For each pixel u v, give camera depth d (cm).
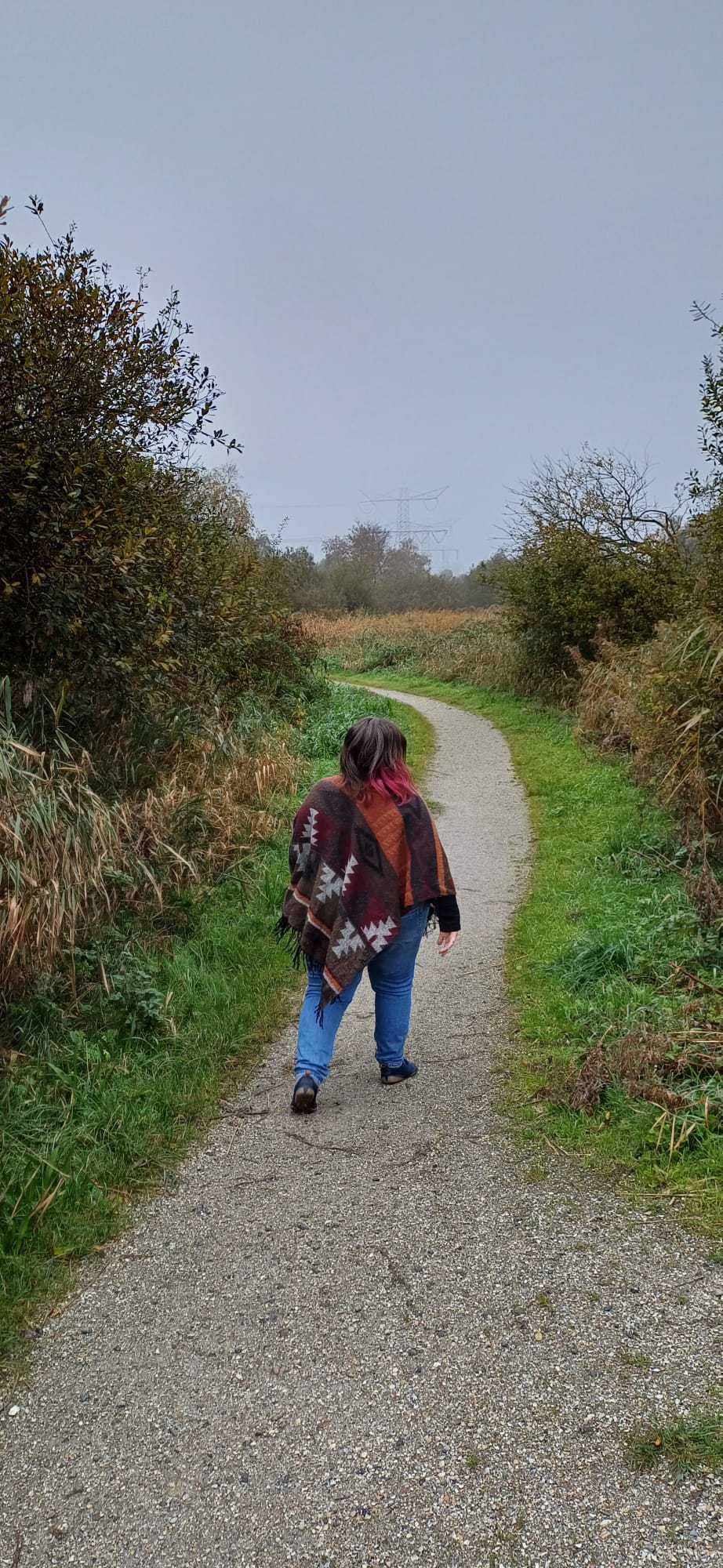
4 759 456
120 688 664
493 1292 276
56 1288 296
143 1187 354
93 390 564
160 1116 403
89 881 491
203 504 892
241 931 611
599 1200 316
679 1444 212
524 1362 246
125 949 528
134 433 630
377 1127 386
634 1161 334
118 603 603
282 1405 240
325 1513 207
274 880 701
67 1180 345
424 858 375
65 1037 450
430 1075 433
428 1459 218
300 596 4606
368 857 370
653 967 495
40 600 573
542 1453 216
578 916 625
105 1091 409
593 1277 277
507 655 2031
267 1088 436
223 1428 234
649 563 1620
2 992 451
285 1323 272
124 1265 307
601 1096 377
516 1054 442
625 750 1129
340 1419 233
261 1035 495
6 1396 252
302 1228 319
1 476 528
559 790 1044
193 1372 255
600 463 1656
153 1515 211
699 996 448
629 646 1581
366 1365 251
